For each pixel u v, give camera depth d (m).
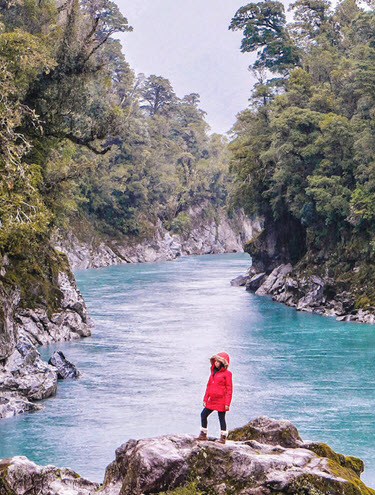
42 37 34.62
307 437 20.88
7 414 23.56
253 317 48.53
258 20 72.38
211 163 152.25
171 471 9.30
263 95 69.12
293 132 54.00
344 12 74.81
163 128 148.50
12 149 24.22
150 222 124.00
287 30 75.88
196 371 30.72
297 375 29.81
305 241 63.00
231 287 71.00
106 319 47.31
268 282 63.59
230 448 9.69
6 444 20.38
